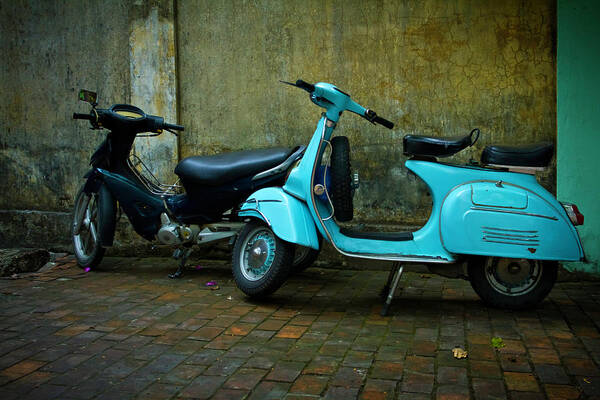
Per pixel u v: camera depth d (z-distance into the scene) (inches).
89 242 221.9
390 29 207.5
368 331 141.4
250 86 225.3
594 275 188.1
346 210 159.9
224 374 115.6
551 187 193.8
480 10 197.9
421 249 156.6
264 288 161.6
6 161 255.8
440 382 110.3
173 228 195.2
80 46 243.0
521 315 153.3
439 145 154.9
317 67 216.5
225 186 185.2
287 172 179.3
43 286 189.0
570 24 186.2
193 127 233.5
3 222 253.9
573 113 187.5
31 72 250.2
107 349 130.4
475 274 156.4
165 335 139.6
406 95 207.5
